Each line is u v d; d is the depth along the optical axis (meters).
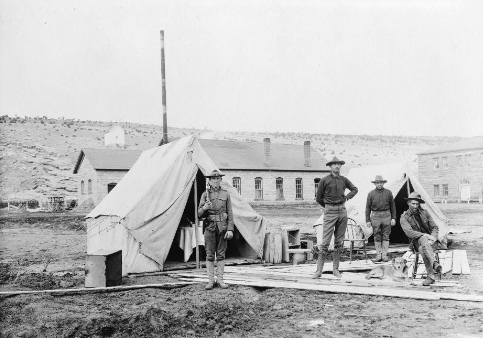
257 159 46.38
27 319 6.43
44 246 18.73
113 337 5.94
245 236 12.39
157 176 11.86
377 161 102.88
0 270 11.70
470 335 5.89
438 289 8.50
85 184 41.84
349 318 6.78
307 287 8.59
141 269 11.02
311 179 47.16
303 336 5.98
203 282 9.39
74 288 8.79
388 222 12.48
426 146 121.50
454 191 49.47
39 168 65.00
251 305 7.49
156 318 6.43
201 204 8.79
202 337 6.00
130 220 11.07
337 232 9.78
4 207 46.12
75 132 102.12
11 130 93.94
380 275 9.59
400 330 6.15
